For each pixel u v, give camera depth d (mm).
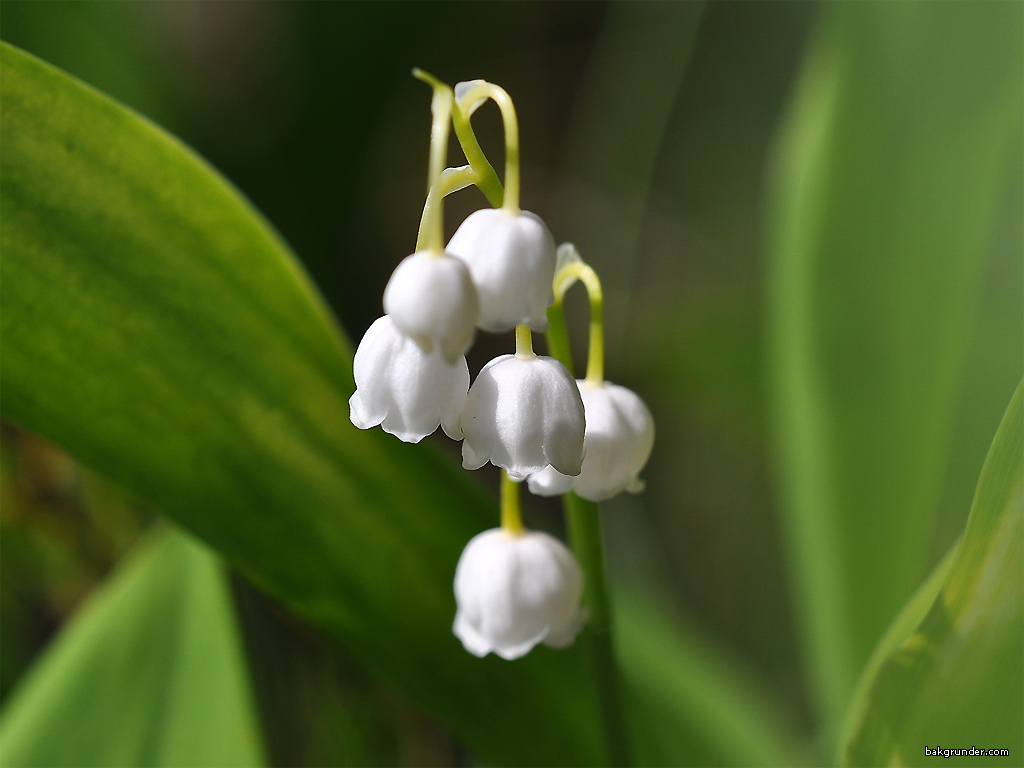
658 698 189
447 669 171
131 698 182
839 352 211
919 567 200
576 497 154
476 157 143
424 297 136
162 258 158
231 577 203
